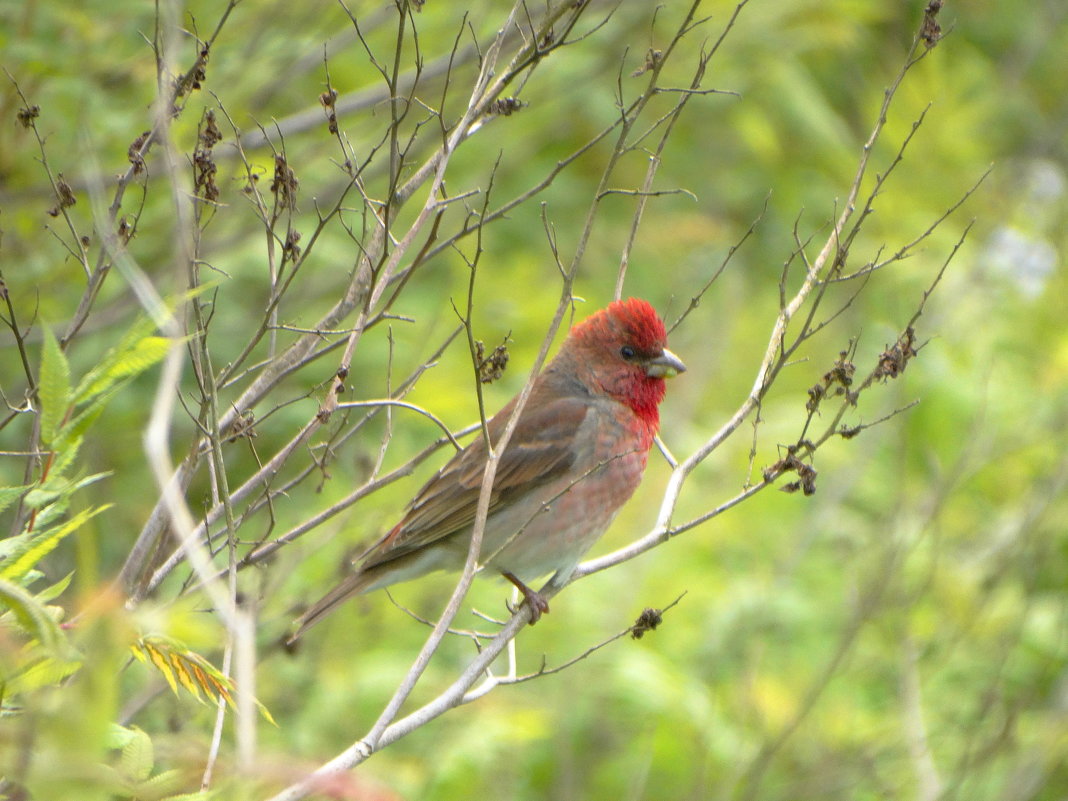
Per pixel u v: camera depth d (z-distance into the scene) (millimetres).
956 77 16984
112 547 10969
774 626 12938
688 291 17422
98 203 6969
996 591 12875
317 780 4273
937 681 12531
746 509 14242
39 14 10328
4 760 3752
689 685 11922
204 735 8406
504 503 9914
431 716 6609
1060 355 14703
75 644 4105
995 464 14438
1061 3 20609
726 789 11031
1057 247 15906
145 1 10609
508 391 13203
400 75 12070
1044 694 12586
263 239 12438
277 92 11906
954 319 15219
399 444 12312
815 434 14836
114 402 11680
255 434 8062
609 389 10141
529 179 16516
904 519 12516
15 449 11008
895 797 11391
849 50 18250
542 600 9836
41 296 10523
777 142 17562
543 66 14180
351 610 11773
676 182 17953
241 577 9305
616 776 12102
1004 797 11164
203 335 7070
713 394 16359
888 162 16031
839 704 12227
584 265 16547
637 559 13609
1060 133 18125
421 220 7160
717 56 15875
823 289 7523
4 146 10133
